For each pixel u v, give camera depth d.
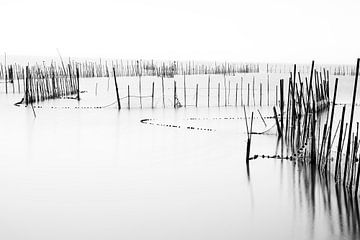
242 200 9.80
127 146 15.63
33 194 10.14
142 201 9.73
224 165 13.00
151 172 12.16
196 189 10.61
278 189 10.61
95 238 7.79
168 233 8.02
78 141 16.56
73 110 26.56
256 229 8.27
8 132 18.45
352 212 9.06
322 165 11.94
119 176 11.67
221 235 7.98
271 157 13.98
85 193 10.21
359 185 10.53
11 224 8.38
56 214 8.90
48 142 16.31
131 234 7.98
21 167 12.58
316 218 8.79
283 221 8.64
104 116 24.05
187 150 15.00
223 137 17.55
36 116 23.61
